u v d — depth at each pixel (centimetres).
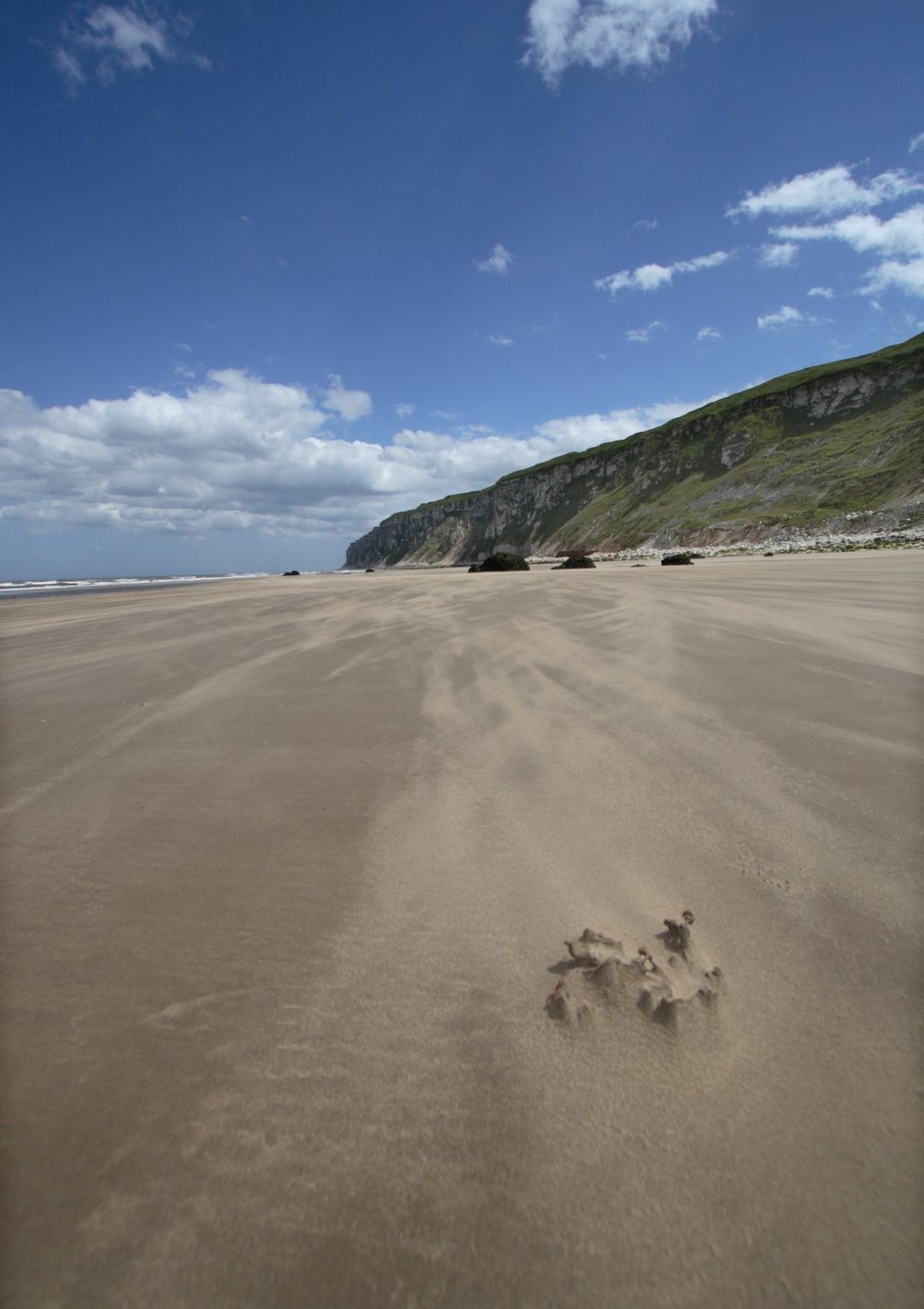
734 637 607
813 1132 113
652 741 321
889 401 7425
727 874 196
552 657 551
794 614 744
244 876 211
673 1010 139
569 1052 133
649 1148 112
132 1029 145
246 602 1347
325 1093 126
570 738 334
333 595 1445
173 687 511
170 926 184
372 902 192
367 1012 147
